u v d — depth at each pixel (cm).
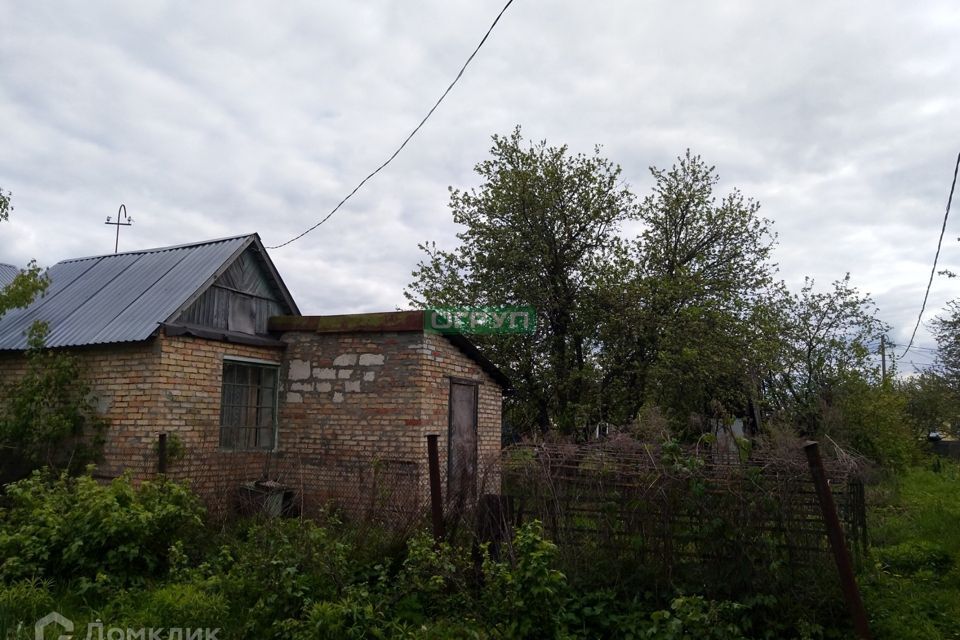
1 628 488
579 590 549
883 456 1777
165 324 872
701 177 1750
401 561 604
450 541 610
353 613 493
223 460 864
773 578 525
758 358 1519
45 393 887
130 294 999
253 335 1054
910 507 1101
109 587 574
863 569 630
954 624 550
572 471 591
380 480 704
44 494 677
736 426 1844
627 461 585
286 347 1070
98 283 1092
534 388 1570
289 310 1124
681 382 1463
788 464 546
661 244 1706
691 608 483
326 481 796
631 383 1562
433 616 533
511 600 496
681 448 591
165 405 866
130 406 875
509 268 1571
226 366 987
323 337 1049
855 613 489
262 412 1044
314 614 485
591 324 1530
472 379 1150
